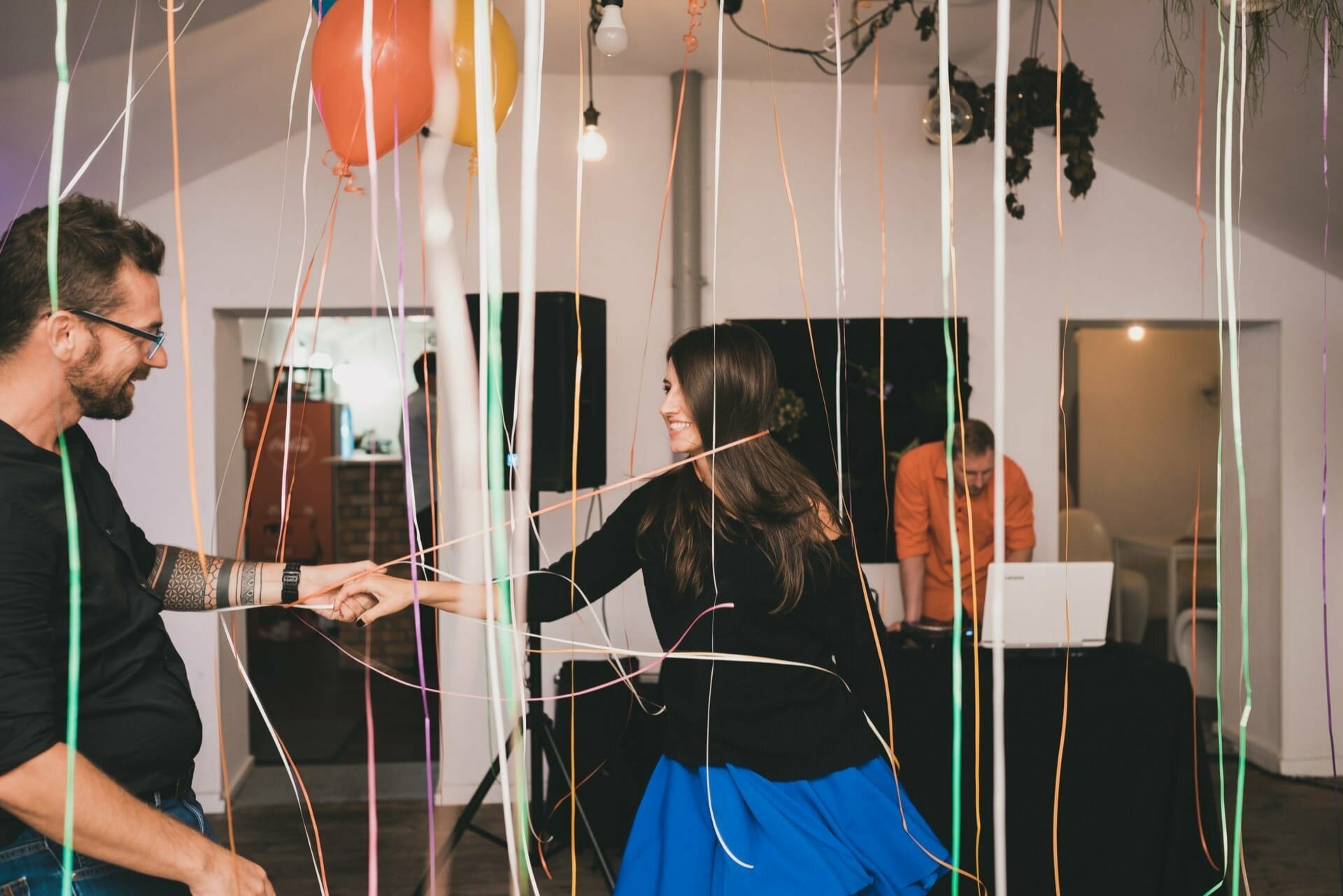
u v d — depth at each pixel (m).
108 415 1.14
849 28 3.27
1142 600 4.90
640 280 3.76
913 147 3.85
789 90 3.82
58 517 1.05
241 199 3.59
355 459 6.15
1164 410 6.81
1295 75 2.70
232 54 2.67
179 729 1.21
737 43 3.40
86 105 2.45
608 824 3.11
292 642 6.53
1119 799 2.63
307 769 4.10
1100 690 2.65
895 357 3.84
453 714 3.59
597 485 3.04
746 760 1.38
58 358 1.04
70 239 1.04
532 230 0.79
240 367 3.97
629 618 3.70
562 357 2.80
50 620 1.08
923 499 3.49
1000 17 0.74
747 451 1.45
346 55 1.54
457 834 2.60
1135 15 2.87
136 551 1.35
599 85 3.74
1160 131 3.46
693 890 1.35
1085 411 6.84
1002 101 0.74
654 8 3.09
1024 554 3.48
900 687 2.58
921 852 1.40
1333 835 3.34
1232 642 4.27
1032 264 3.91
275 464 6.05
